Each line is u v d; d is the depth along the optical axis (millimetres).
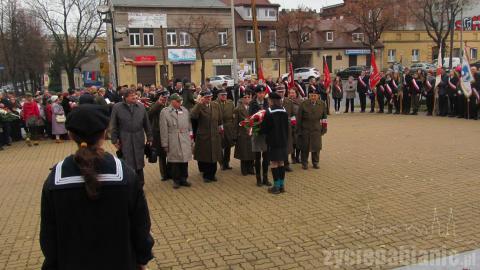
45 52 58000
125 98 7969
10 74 52281
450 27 46000
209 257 5297
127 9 46969
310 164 10508
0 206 7977
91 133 2490
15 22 50250
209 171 9164
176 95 8484
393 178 8742
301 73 47219
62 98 16875
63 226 2426
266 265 5000
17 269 5203
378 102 21797
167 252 5500
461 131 14492
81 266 2422
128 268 2523
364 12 48375
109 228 2443
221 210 7148
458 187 7887
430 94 19406
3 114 16078
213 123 8891
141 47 47719
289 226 6250
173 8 48844
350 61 58062
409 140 13195
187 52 49625
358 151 11867
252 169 9758
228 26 51656
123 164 2555
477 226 5949
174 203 7676
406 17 49031
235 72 25156
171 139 8438
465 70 17031
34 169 11523
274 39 54156
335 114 22047
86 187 2355
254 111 9039
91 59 62125
